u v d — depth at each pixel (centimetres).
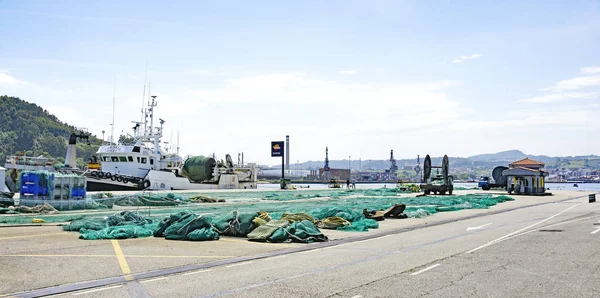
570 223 2106
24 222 1944
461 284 898
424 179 5131
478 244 1454
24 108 17362
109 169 5756
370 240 1575
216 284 905
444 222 2222
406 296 809
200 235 1527
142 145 5859
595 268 1052
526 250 1321
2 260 1148
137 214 1944
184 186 5994
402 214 2459
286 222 1609
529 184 5253
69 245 1394
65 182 2614
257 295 818
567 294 818
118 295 820
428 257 1214
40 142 15838
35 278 953
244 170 7306
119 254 1249
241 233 1620
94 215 2259
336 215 2172
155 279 952
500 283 905
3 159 13975
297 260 1177
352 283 912
